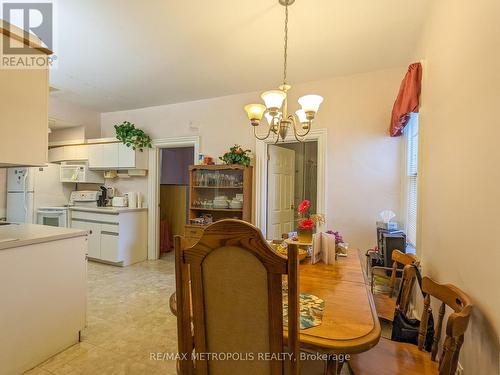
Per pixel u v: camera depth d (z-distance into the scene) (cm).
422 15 218
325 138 347
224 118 417
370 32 244
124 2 205
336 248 219
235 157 379
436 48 189
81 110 483
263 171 391
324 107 349
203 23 232
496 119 106
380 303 205
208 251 97
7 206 457
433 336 150
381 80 323
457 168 146
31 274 193
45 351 200
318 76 340
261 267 92
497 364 102
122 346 218
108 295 319
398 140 317
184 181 586
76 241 224
